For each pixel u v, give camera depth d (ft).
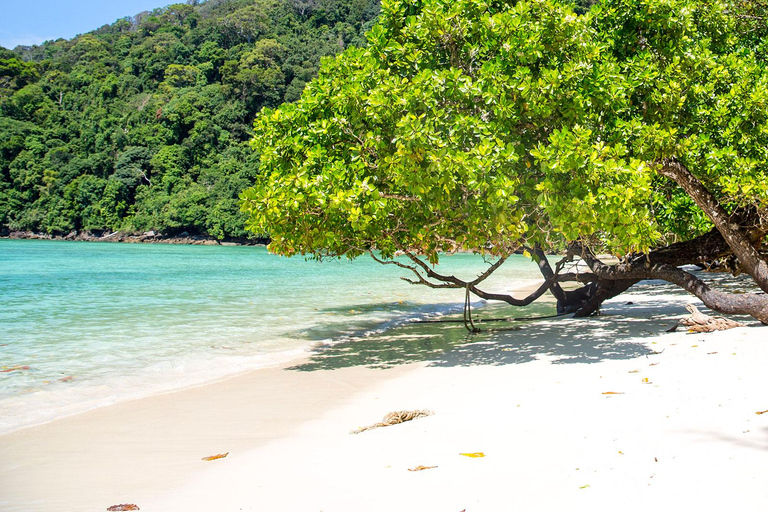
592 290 48.01
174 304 64.13
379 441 16.39
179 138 412.36
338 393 25.03
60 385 28.14
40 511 12.91
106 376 30.07
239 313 56.34
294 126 34.12
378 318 53.16
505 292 78.69
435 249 37.88
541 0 30.99
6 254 210.59
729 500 10.03
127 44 588.50
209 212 354.74
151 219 371.97
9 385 28.09
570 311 49.62
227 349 37.70
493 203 26.37
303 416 21.35
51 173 401.70
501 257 38.63
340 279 104.17
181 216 357.61
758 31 50.34
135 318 52.54
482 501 11.21
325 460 15.12
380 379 27.43
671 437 13.67
